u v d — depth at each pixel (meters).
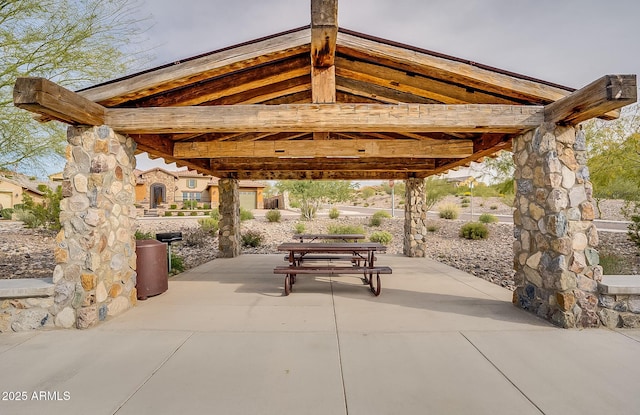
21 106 2.86
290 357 2.70
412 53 3.54
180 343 2.99
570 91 3.67
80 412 1.98
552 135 3.62
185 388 2.24
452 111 3.70
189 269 6.88
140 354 2.77
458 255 9.32
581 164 3.60
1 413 1.97
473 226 13.21
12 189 23.64
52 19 5.12
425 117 3.69
